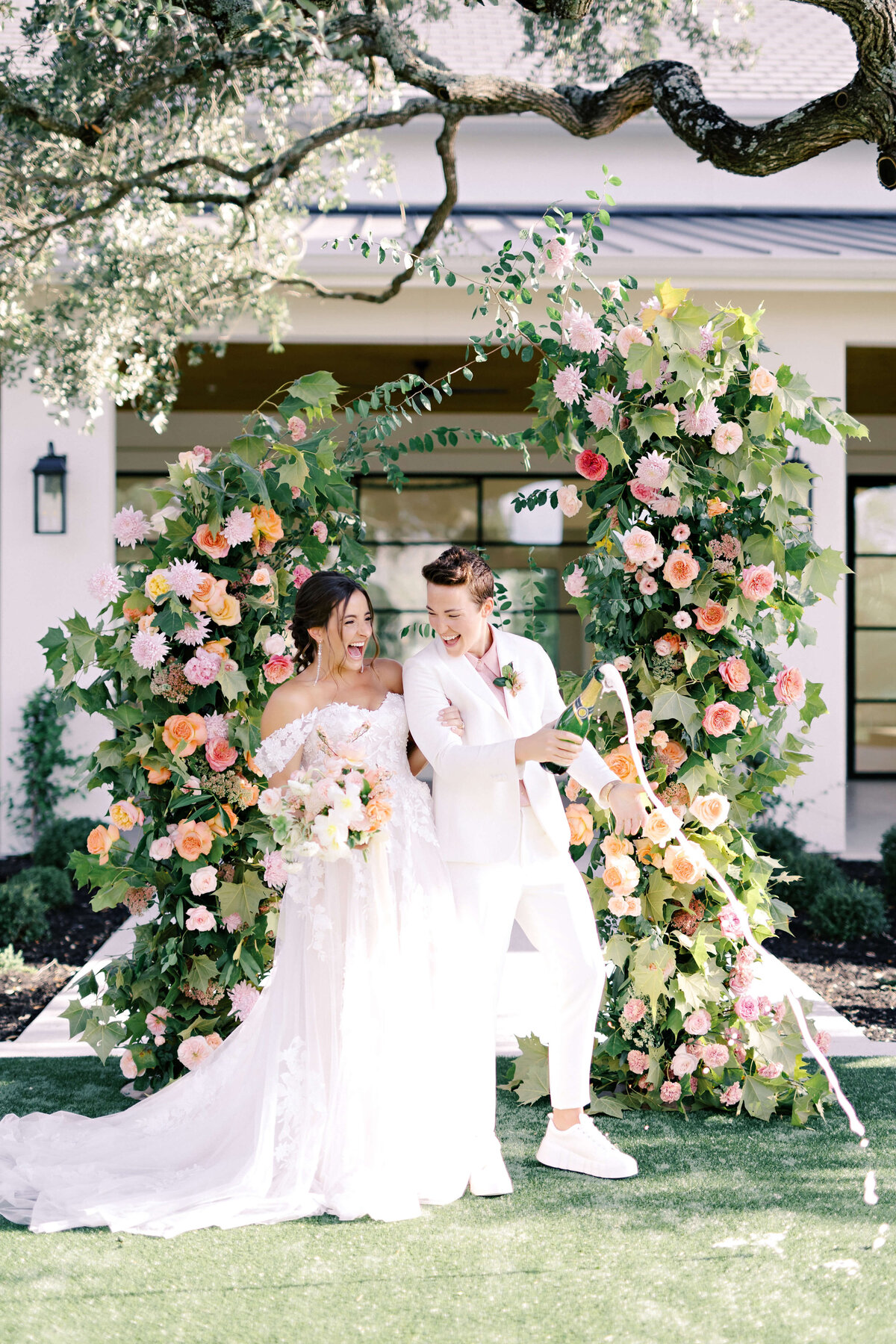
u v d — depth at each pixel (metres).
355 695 3.47
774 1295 2.67
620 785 3.29
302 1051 3.29
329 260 8.62
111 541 9.24
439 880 3.29
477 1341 2.49
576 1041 3.36
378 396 4.09
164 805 3.99
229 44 4.91
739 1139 3.64
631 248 9.05
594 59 6.47
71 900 7.18
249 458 3.87
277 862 3.51
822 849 9.10
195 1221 3.03
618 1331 2.52
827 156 11.89
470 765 3.18
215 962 3.94
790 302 9.23
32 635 9.13
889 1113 3.85
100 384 7.10
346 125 5.97
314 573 3.93
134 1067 3.97
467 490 13.69
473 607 3.31
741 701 3.96
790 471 3.78
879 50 4.16
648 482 3.71
